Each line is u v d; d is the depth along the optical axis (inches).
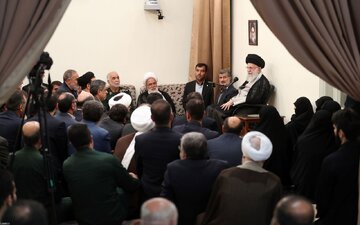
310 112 193.8
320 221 133.9
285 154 181.5
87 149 140.6
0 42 110.0
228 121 147.8
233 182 118.3
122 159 160.6
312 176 162.6
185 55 316.2
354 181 127.7
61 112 173.3
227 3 297.0
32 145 144.0
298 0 121.4
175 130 157.9
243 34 287.9
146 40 310.5
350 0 126.5
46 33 112.3
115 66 308.2
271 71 259.8
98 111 163.5
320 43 124.3
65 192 158.6
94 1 301.0
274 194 116.5
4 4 109.5
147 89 276.4
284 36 124.1
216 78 301.1
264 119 180.9
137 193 150.9
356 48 125.8
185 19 313.4
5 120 165.0
